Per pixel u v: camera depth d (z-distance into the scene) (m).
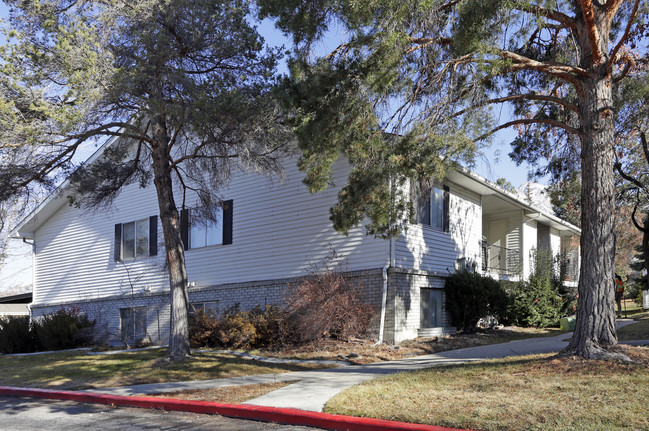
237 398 9.17
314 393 9.15
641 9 11.15
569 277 27.45
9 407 10.07
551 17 10.79
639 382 7.69
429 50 10.75
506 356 12.86
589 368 8.71
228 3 13.58
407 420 6.96
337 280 15.88
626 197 17.84
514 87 13.53
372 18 10.57
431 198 18.47
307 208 18.19
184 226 20.48
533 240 26.05
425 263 17.83
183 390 10.26
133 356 15.97
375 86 10.93
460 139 10.91
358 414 7.39
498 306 19.69
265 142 13.77
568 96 13.24
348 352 14.83
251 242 19.52
